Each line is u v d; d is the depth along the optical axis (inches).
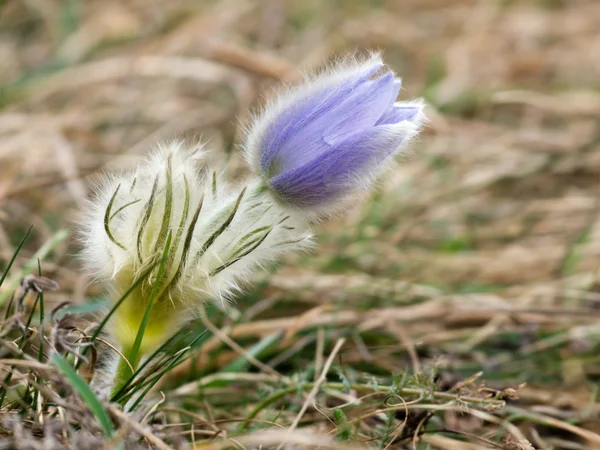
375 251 21.6
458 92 28.6
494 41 33.1
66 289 19.0
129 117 25.9
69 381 14.4
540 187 24.9
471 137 25.9
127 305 15.3
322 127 15.1
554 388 17.9
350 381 17.1
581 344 18.8
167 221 15.0
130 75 26.4
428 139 25.6
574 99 28.5
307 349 18.6
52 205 21.4
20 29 30.4
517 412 16.6
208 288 15.3
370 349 18.5
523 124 28.1
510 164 24.9
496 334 19.2
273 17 32.8
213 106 27.0
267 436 15.0
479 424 16.8
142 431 14.3
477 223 23.1
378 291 20.0
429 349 18.7
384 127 14.9
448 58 31.0
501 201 24.4
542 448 16.2
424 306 19.6
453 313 19.4
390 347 17.9
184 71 26.6
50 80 25.7
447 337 19.0
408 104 15.2
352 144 15.0
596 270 20.9
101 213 15.3
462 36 33.4
